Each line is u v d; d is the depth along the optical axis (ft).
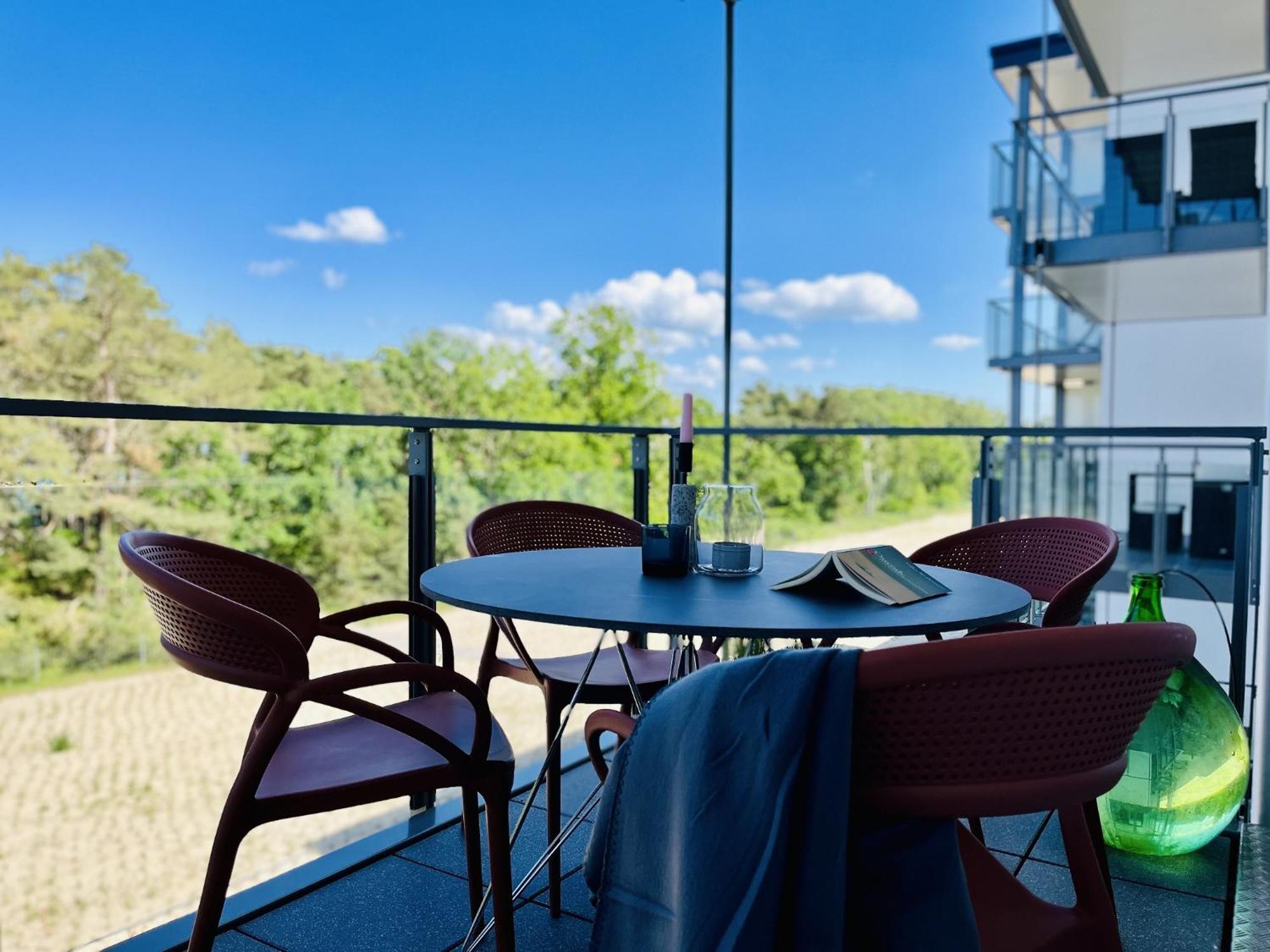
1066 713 2.64
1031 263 26.48
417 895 5.70
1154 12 21.67
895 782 2.64
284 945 5.12
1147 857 6.41
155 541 4.44
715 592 4.22
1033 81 36.96
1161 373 35.01
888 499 66.59
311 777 3.96
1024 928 3.08
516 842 6.45
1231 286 29.01
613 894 2.96
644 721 2.92
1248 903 5.75
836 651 2.62
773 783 2.57
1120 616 23.04
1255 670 7.12
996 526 6.52
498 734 4.50
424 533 6.68
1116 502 23.00
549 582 4.46
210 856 3.64
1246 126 23.98
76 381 71.97
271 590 4.97
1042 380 42.80
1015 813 2.67
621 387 86.33
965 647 2.50
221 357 77.56
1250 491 7.34
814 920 2.52
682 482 4.93
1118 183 25.43
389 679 3.82
